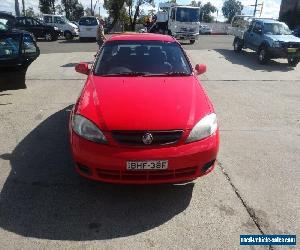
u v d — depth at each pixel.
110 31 41.12
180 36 22.53
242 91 8.87
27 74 10.58
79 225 3.37
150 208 3.64
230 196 3.86
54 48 18.66
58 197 3.81
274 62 14.53
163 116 3.60
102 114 3.66
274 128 6.06
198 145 3.54
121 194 3.88
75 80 9.77
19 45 7.04
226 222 3.42
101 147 3.48
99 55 5.18
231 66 13.05
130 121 3.54
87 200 3.76
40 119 6.26
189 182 4.11
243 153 4.96
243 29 16.50
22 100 7.55
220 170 4.43
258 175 4.33
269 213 3.57
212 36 37.00
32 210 3.58
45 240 3.17
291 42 13.13
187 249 3.06
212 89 9.03
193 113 3.71
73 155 3.66
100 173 3.53
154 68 4.86
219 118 6.55
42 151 4.91
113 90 4.14
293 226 3.38
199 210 3.61
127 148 3.44
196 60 14.45
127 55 5.09
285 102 7.83
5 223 3.38
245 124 6.24
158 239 3.19
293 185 4.12
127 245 3.11
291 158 4.84
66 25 26.11
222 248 3.08
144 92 4.07
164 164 3.43
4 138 5.37
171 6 24.52
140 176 3.48
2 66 6.96
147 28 30.00
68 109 6.87
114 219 3.46
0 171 4.34
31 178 4.18
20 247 3.08
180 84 4.36
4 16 24.56
